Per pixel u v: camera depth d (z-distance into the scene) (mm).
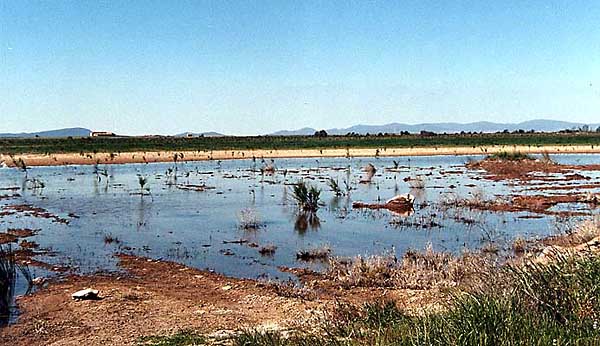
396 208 23750
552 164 45625
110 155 56531
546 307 5547
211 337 8539
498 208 23109
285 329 8453
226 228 19703
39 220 21516
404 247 16172
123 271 13609
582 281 5645
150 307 10531
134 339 8672
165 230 19344
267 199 27562
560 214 21281
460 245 16203
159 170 46469
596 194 26016
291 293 11484
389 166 49875
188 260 14844
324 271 13461
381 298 10148
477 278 7926
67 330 9188
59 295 11297
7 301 10805
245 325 9234
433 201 25719
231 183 35469
